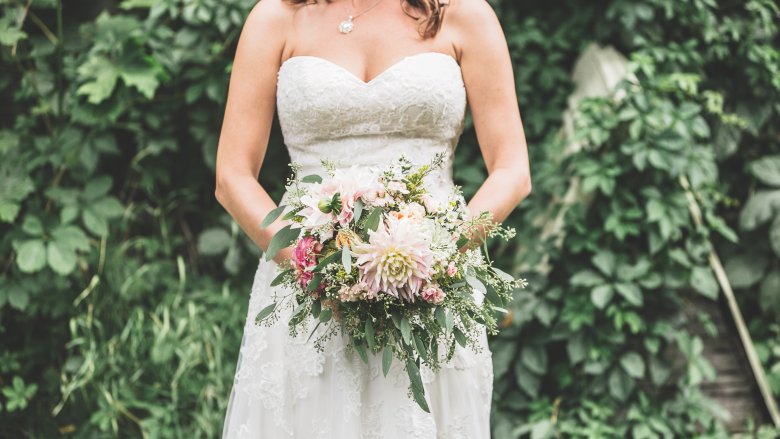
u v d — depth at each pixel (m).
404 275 1.70
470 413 2.04
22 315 3.65
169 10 3.76
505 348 3.63
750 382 3.74
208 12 3.65
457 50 2.03
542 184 3.72
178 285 3.76
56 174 3.73
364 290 1.71
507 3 4.06
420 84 1.94
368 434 1.97
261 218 1.97
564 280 3.71
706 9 3.89
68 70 3.66
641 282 3.51
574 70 4.00
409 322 1.78
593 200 3.69
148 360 3.55
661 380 3.56
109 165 3.95
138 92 3.75
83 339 3.46
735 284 3.98
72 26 3.76
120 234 3.86
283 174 3.80
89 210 3.57
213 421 3.38
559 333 3.60
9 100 3.86
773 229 3.87
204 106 3.87
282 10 2.07
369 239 1.71
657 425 3.48
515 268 3.81
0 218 3.48
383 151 1.99
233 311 3.71
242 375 2.10
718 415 3.54
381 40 2.00
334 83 1.95
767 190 3.96
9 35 3.51
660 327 3.53
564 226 3.65
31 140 3.68
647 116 3.54
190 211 4.00
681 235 3.66
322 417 1.99
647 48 3.79
